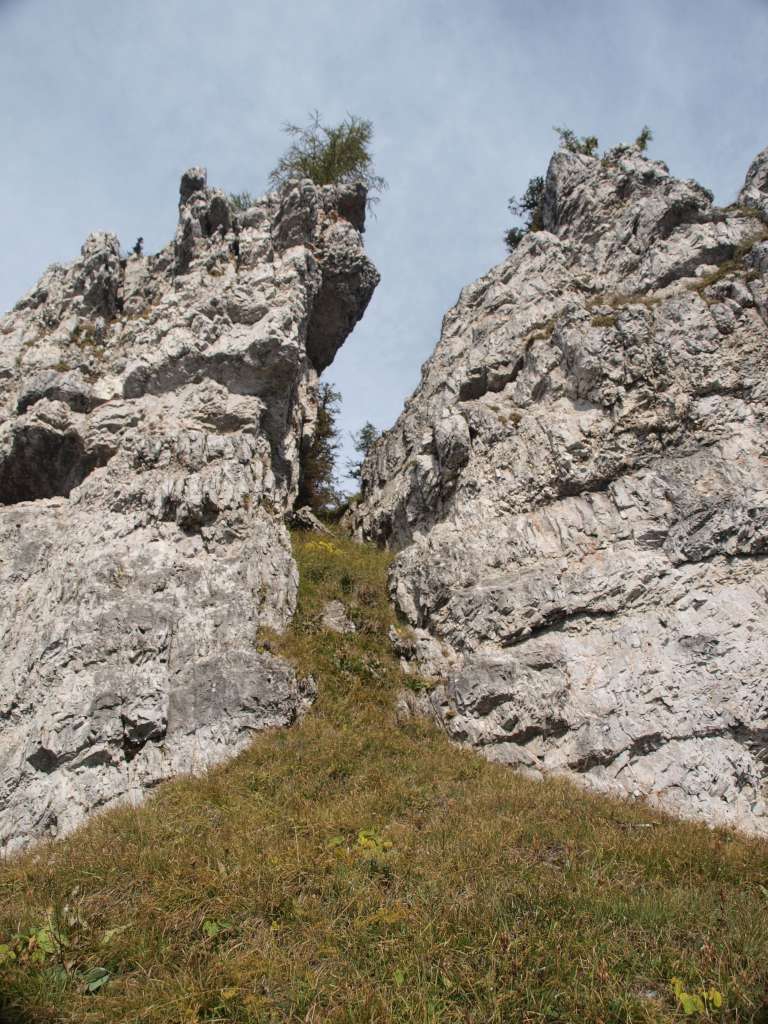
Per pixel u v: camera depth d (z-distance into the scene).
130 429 16.44
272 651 13.23
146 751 11.45
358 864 7.89
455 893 7.23
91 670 12.11
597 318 16.58
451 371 19.89
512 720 12.27
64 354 18.12
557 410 15.87
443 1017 5.66
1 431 17.27
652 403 14.81
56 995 5.79
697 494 13.42
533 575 13.80
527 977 5.95
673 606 12.45
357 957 6.37
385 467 20.75
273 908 7.06
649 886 7.54
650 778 10.90
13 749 11.80
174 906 7.05
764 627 11.72
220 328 17.67
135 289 20.09
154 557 14.03
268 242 19.77
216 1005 5.79
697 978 5.99
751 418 14.11
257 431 16.92
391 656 14.40
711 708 11.24
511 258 20.75
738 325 15.18
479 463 16.38
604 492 14.47
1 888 7.75
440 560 15.27
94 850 8.48
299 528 19.50
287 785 10.25
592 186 20.48
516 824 9.02
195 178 21.09
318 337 22.91
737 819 10.23
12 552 15.43
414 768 11.09
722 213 18.02
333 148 27.12
